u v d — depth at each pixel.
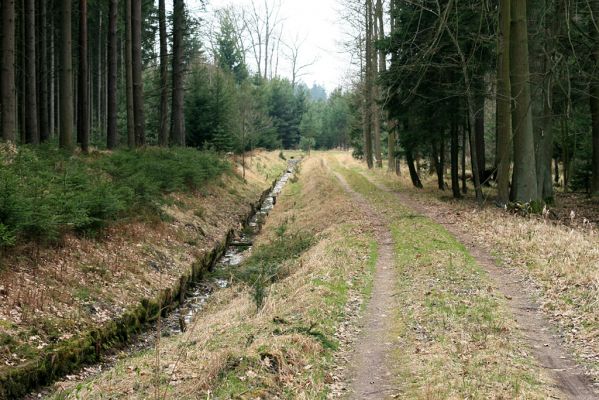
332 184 34.22
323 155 83.56
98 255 13.28
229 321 10.19
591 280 10.69
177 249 16.97
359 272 13.13
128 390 7.07
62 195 13.10
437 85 25.58
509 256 13.88
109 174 19.08
